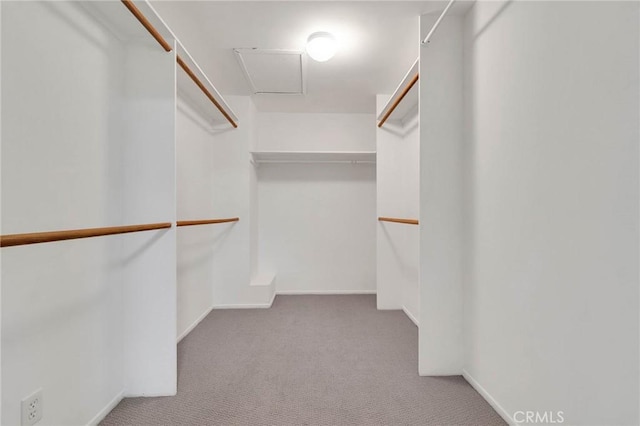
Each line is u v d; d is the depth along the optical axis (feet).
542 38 3.76
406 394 5.21
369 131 12.01
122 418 4.60
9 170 3.22
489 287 4.97
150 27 4.51
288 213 12.01
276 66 8.05
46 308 3.68
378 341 7.41
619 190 2.83
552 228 3.61
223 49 7.21
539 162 3.82
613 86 2.88
